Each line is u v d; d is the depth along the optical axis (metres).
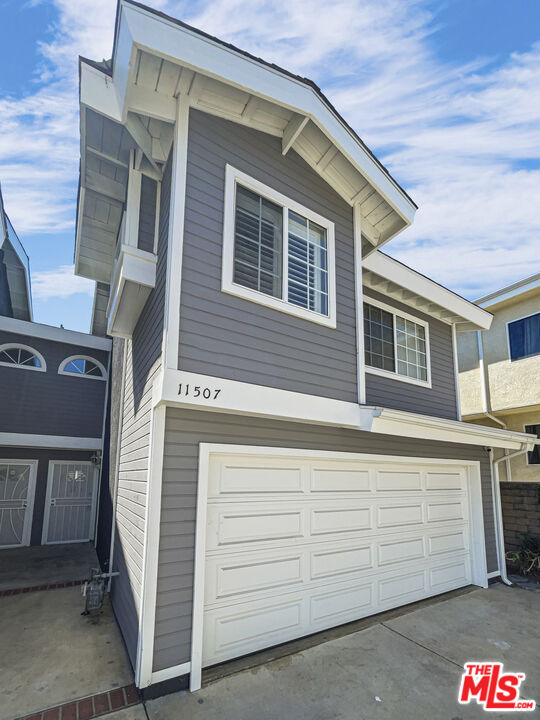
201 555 3.40
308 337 4.33
